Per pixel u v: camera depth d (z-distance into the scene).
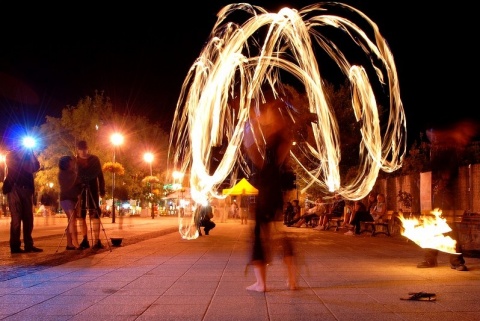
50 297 5.60
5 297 5.61
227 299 5.45
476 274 7.32
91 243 12.86
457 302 5.27
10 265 8.42
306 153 15.23
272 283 6.48
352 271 7.63
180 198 41.78
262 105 6.04
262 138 5.99
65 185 11.25
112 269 7.91
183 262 8.83
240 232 19.59
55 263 8.71
